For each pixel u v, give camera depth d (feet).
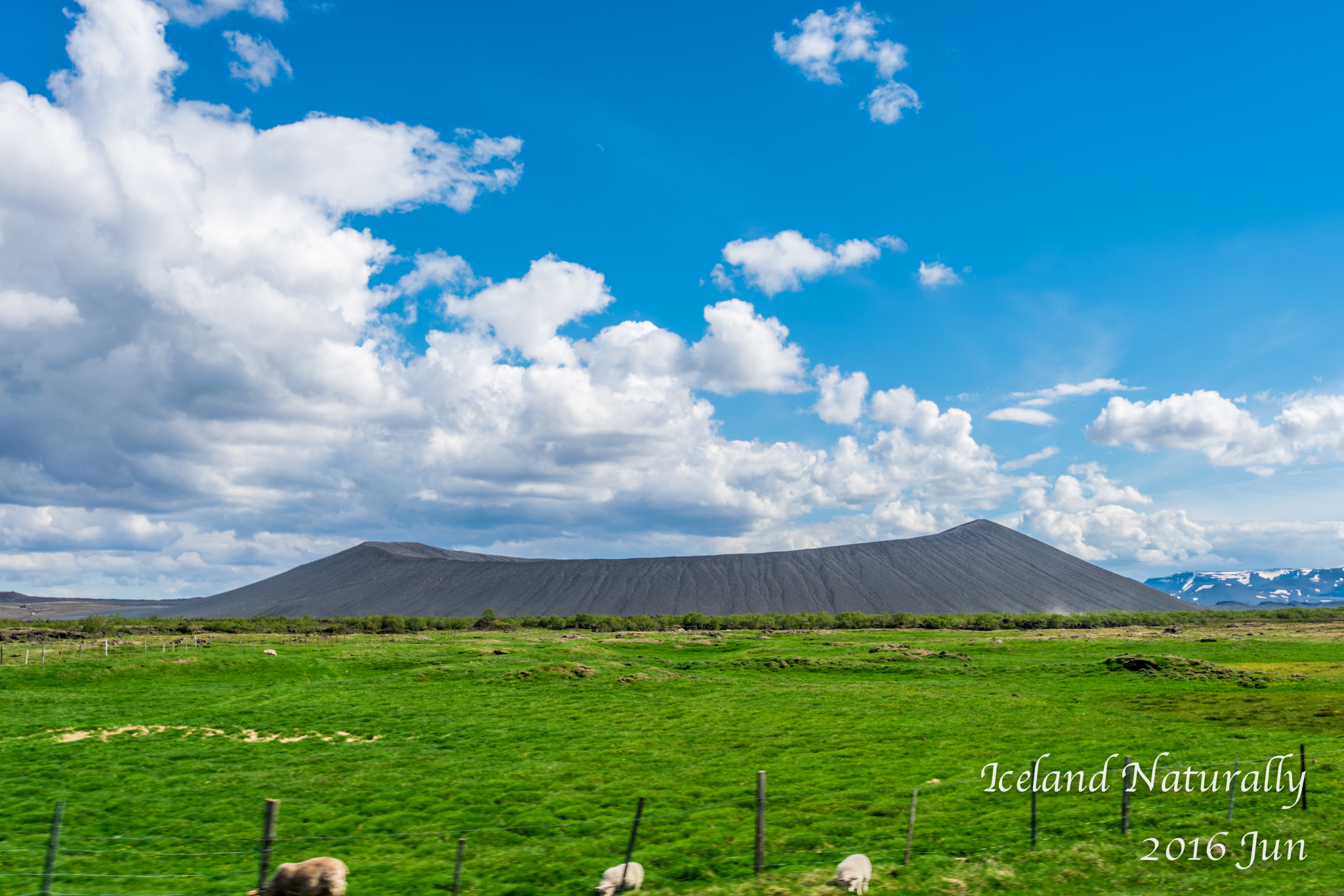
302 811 99.55
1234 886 65.51
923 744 134.41
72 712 166.91
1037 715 161.58
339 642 344.28
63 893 68.23
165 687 208.44
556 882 72.74
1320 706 162.09
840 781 110.63
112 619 495.82
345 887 65.92
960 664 257.75
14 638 358.43
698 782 112.27
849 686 213.05
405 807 101.24
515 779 114.93
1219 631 465.47
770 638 388.78
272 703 182.80
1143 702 176.96
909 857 73.00
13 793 107.45
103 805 101.14
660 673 238.89
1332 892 63.52
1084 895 63.93
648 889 67.31
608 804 101.09
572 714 171.73
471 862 78.64
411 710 175.83
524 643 334.24
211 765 123.95
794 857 77.05
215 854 81.61
